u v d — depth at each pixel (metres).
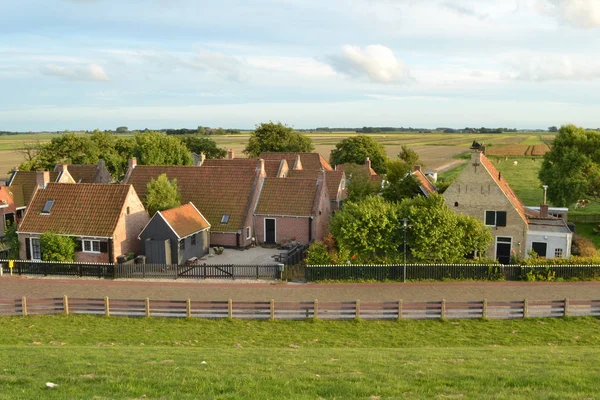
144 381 14.77
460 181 42.44
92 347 21.52
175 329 25.98
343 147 95.69
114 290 34.22
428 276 36.38
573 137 63.78
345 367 17.14
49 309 28.34
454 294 32.91
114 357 18.52
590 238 54.94
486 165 44.97
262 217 50.50
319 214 50.81
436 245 36.94
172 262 41.44
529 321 27.44
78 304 28.47
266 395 13.66
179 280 36.81
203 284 35.62
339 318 27.69
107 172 64.38
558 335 25.39
